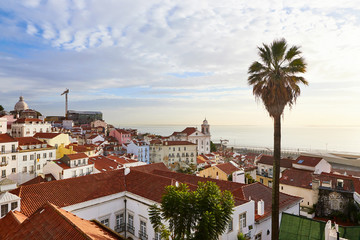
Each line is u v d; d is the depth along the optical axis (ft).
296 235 74.23
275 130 67.67
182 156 378.32
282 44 66.08
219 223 52.34
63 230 49.03
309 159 203.72
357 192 141.90
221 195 58.80
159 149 376.68
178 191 55.62
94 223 70.18
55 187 95.96
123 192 105.09
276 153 67.62
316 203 148.66
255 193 104.27
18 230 55.26
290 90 65.51
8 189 78.23
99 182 107.76
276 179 67.41
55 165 182.80
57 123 603.26
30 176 218.59
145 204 94.22
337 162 414.62
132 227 101.04
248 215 83.05
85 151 267.59
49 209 58.13
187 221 52.31
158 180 106.32
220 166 198.80
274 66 68.64
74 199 92.58
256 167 239.09
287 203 102.68
